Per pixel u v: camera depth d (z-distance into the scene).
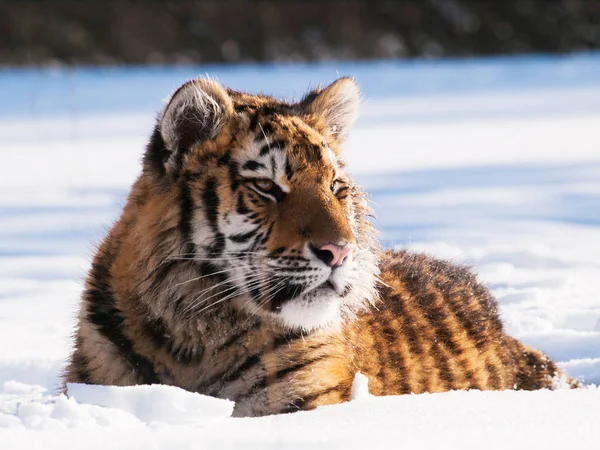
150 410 6.48
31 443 5.52
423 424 6.08
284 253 8.00
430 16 75.69
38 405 6.34
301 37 72.94
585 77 56.16
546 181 25.48
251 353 8.30
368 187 24.89
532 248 16.83
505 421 6.15
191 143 8.38
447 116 42.31
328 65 69.00
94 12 68.81
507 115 41.88
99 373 8.35
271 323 8.25
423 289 10.21
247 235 8.16
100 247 8.80
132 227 8.47
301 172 8.24
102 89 52.47
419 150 32.66
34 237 19.30
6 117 43.12
